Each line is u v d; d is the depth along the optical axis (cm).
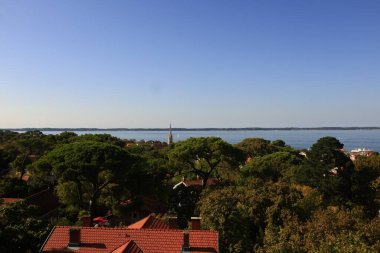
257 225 3562
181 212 5041
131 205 5441
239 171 7062
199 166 7538
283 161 7500
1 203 4478
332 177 5350
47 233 3206
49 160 5128
